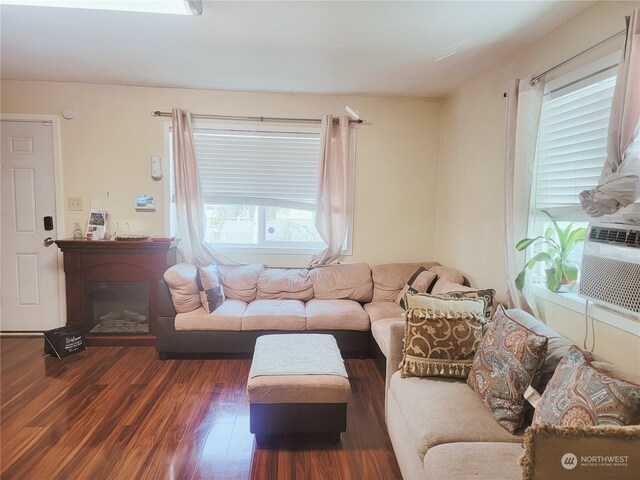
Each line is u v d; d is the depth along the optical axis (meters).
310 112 3.98
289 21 2.34
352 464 2.03
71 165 3.80
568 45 2.23
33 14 2.27
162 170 3.88
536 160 2.42
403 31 2.45
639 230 1.68
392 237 4.18
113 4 2.11
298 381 2.13
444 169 4.01
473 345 2.06
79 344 3.44
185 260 3.91
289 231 4.17
